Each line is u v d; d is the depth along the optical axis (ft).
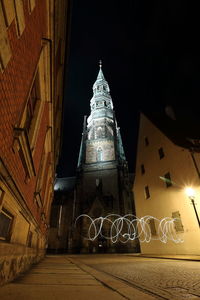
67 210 144.56
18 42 9.78
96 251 107.14
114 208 120.47
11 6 7.80
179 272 19.45
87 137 168.04
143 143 72.23
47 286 12.11
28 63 12.30
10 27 8.41
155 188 59.41
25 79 12.05
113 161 141.69
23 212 16.44
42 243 40.34
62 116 42.45
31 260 23.80
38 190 24.23
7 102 9.22
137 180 72.84
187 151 46.73
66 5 22.25
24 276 16.12
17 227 15.35
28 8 10.86
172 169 52.13
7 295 9.21
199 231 40.70
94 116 176.24
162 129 60.39
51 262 35.83
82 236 113.60
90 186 134.82
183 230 45.24
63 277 16.62
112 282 13.60
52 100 22.65
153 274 18.61
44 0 14.90
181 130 61.05
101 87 206.28
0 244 10.86
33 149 16.97
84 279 15.80
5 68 8.25
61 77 32.12
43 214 33.12
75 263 35.40
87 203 125.80
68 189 171.94
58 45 24.58
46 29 16.98
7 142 10.08
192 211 43.19
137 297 9.12
